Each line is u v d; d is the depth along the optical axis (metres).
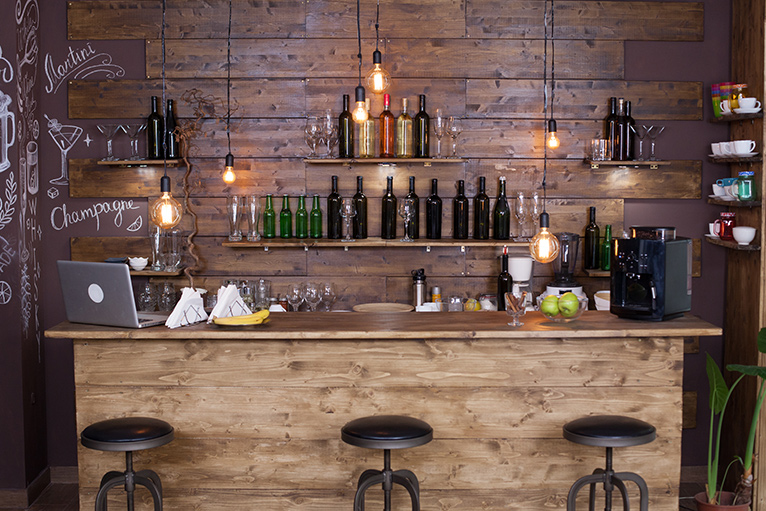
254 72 4.33
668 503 3.15
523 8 4.32
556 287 4.20
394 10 4.31
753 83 3.96
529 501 3.16
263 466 3.15
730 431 4.16
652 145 4.23
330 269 4.41
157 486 2.90
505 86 4.35
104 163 4.14
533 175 4.39
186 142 4.29
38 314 4.23
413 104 4.36
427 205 4.32
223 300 3.21
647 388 3.13
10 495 3.95
